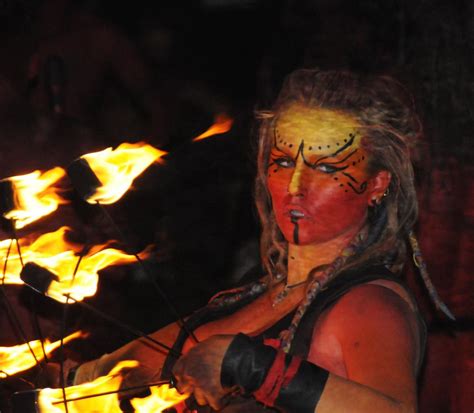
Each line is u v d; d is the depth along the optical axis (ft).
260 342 13.00
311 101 14.49
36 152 25.31
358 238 14.35
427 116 20.03
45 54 27.68
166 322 26.53
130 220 27.73
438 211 20.43
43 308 22.54
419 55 20.33
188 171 28.73
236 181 28.68
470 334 20.53
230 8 34.86
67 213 22.89
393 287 13.85
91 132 27.45
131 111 29.89
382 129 14.35
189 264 27.66
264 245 15.64
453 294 20.58
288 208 14.37
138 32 34.45
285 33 23.02
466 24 20.04
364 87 14.49
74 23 28.27
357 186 14.26
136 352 16.08
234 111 30.63
